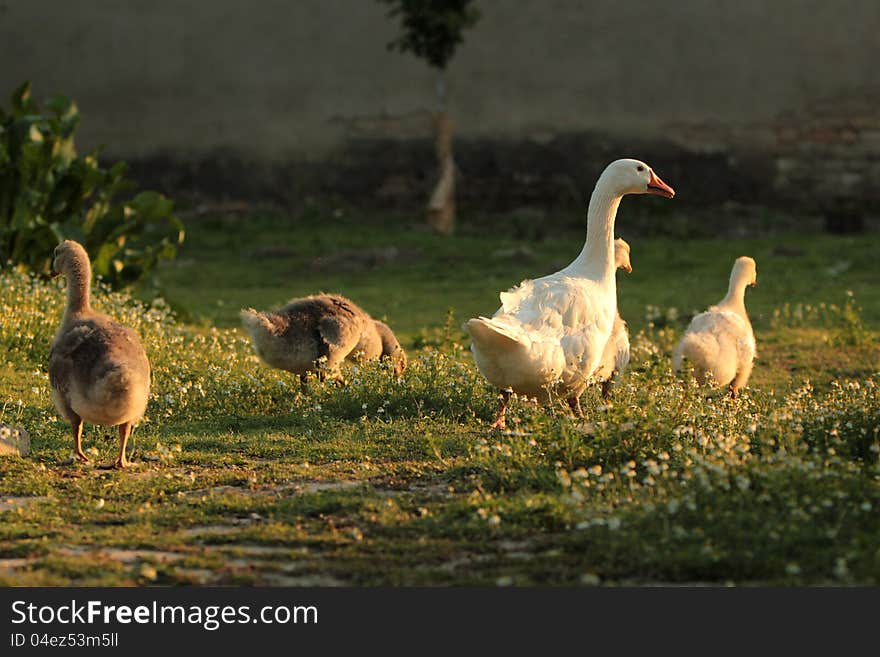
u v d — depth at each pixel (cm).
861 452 1580
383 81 5862
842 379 2489
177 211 5675
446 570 1157
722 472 1291
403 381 1986
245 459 1622
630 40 5809
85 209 5484
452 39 5325
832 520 1231
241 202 5825
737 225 5528
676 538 1188
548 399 1780
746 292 4031
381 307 3734
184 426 1820
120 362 1454
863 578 1092
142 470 1555
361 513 1334
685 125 5791
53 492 1435
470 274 4456
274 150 5881
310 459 1627
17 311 2372
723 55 5769
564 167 5806
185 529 1306
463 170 5825
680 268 4578
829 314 3503
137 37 5850
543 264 4656
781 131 5738
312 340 2056
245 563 1188
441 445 1680
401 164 5850
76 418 1560
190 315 3300
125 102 5850
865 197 5656
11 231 3098
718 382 2123
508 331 1627
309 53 5897
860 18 5672
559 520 1278
